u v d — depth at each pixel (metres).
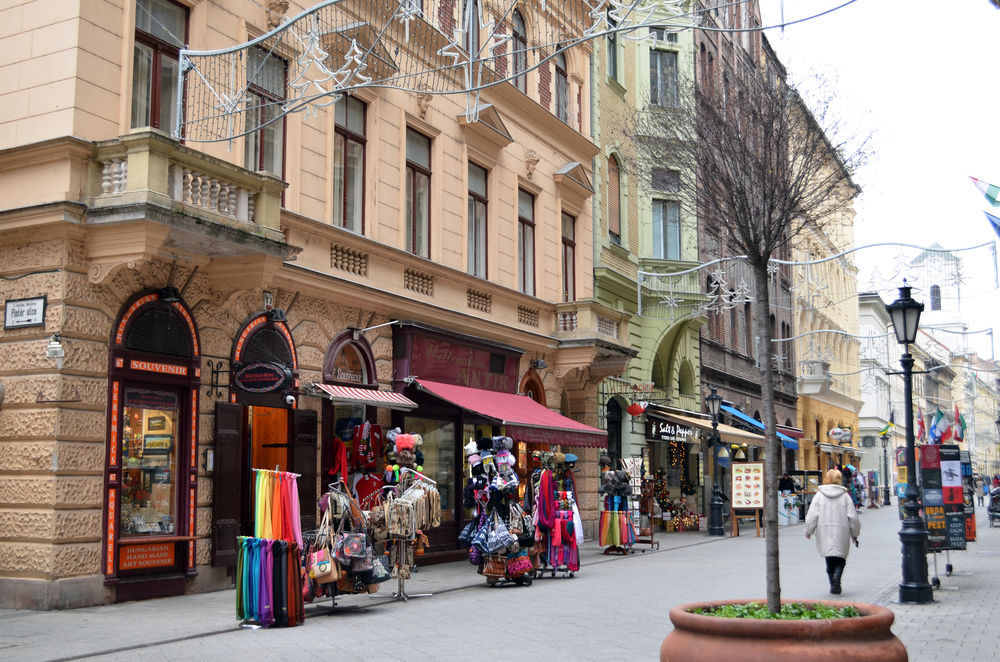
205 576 12.87
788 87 15.88
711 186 14.20
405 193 17.89
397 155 17.66
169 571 12.40
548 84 23.83
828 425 56.31
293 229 14.73
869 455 68.94
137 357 12.07
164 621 10.23
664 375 30.94
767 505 6.83
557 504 15.67
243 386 13.41
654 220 30.56
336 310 15.83
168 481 12.59
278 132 14.89
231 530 13.20
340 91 11.06
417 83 18.23
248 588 10.04
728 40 29.69
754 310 41.31
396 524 12.36
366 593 12.80
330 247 15.63
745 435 30.52
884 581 15.05
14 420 11.38
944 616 11.51
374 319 16.77
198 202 11.91
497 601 12.45
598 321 23.17
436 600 12.55
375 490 15.73
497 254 20.86
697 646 5.78
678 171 18.25
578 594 13.20
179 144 11.56
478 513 14.22
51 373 11.20
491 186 20.89
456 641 9.30
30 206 11.35
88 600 11.22
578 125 25.47
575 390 24.11
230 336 13.59
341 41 15.92
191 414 12.84
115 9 12.20
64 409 11.19
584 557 19.45
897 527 30.70
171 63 13.07
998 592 13.96
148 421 12.34
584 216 25.31
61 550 11.02
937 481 14.83
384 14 16.98
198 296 13.05
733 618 5.72
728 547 22.42
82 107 11.64
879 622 5.70
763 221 11.61
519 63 22.25
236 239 12.09
